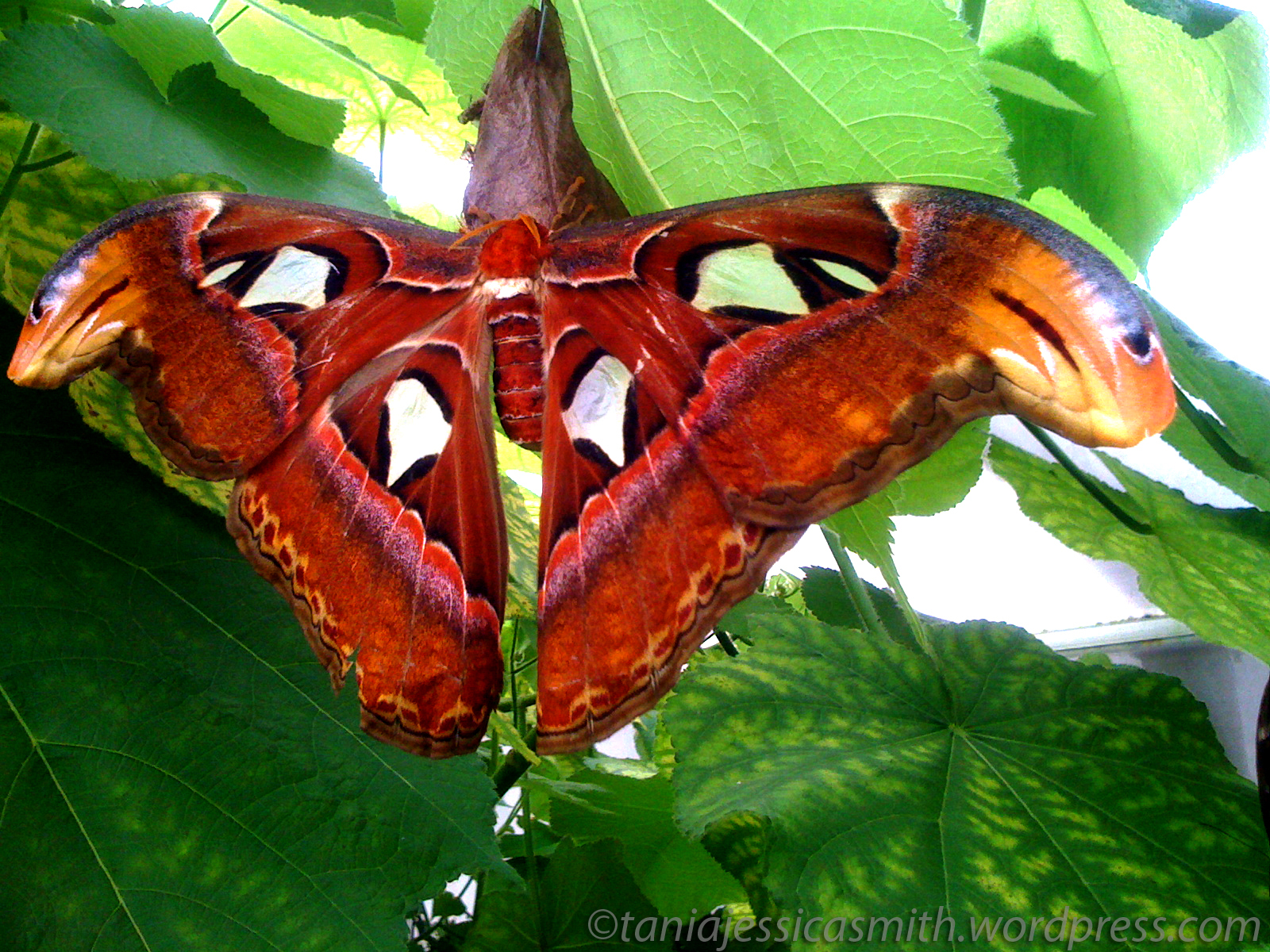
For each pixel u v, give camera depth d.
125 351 0.32
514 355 0.34
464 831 0.38
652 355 0.32
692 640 0.31
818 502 0.30
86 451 0.41
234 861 0.37
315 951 0.36
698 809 0.41
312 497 0.34
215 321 0.33
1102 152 0.55
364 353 0.34
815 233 0.30
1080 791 0.42
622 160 0.43
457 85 0.43
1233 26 0.50
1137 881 0.39
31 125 0.41
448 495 0.34
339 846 0.37
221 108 0.40
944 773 0.42
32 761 0.36
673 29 0.40
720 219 0.32
